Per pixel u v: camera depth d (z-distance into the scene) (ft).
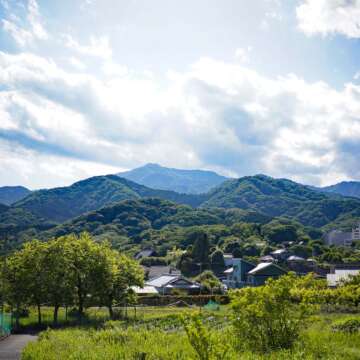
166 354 39.52
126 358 39.63
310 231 497.05
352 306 97.25
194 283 210.18
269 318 40.93
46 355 44.62
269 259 290.15
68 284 123.03
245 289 43.55
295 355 35.94
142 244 390.42
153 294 193.06
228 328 56.03
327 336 47.37
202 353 25.91
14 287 118.52
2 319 85.46
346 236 483.51
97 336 57.31
